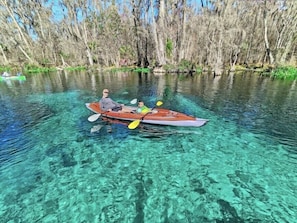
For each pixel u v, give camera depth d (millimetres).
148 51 36781
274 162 5156
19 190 4309
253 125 7426
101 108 8273
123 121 7699
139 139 6473
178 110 9406
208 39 27828
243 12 34719
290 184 4355
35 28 36125
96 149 5969
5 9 34250
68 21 38062
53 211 3736
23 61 34312
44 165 5195
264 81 17547
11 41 35094
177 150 5809
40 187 4391
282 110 9055
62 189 4320
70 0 35219
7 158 5527
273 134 6695
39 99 12227
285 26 29984
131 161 5328
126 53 38312
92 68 32750
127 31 37750
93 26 38094
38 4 35438
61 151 5887
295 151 5656
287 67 22062
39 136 6871
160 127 7184
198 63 32062
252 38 36562
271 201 3893
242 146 5953
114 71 30000
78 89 15438
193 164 5133
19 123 8086
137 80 19812
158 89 14766
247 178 4570
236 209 3713
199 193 4133
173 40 30797
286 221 3451
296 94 12109
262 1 30391
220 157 5418
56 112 9453
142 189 4277
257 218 3512
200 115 8555
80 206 3844
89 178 4668
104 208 3781
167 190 4234
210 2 27297
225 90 13719
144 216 3580
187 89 14422
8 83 18859
